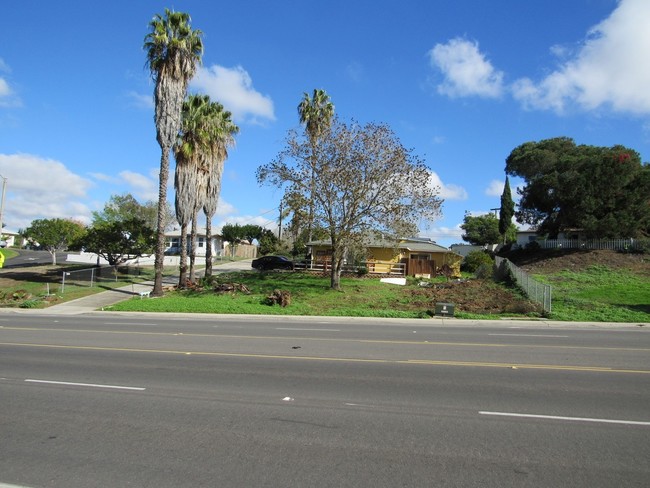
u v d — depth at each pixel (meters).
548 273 40.72
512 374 9.66
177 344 13.61
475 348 13.00
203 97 32.38
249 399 7.77
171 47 27.80
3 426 6.48
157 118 28.31
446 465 5.23
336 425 6.51
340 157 28.50
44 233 50.28
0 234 37.69
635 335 16.41
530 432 6.25
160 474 5.02
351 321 21.05
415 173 28.89
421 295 29.39
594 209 47.28
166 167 28.94
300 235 30.89
